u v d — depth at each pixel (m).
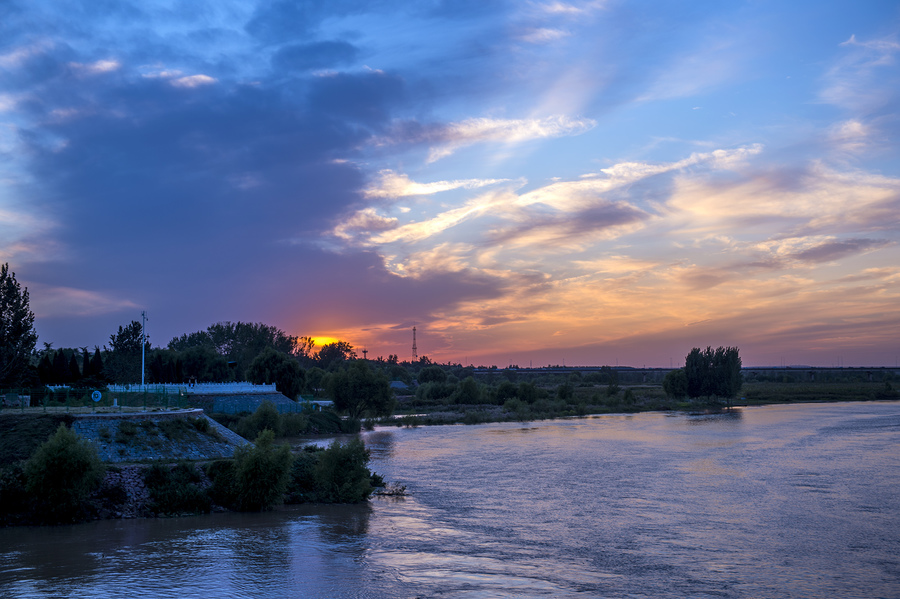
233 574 31.36
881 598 27.86
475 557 34.50
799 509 45.66
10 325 72.00
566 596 28.17
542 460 71.50
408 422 118.31
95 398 60.56
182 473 47.38
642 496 51.00
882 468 63.56
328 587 29.48
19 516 41.00
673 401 176.38
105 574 31.09
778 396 197.75
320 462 51.69
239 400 96.62
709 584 29.73
